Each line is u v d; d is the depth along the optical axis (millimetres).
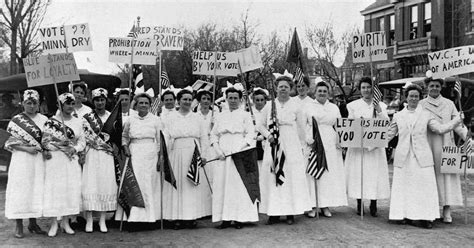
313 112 8703
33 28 22531
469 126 16609
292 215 8039
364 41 9086
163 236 7281
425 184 7820
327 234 7395
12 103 12242
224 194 7758
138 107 7590
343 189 8852
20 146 7027
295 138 8133
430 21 31594
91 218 7586
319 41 34469
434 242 6906
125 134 7645
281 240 7043
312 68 34844
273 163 7953
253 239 7094
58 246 6703
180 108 7863
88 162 7445
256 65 10336
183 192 7711
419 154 7867
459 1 29594
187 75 43062
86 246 6707
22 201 6965
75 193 7246
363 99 8992
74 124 7367
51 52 8914
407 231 7598
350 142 8477
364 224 8125
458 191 8117
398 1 33812
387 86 20578
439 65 8328
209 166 8703
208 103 9477
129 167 7500
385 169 8750
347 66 34719
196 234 7414
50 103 11781
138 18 9891
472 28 28984
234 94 7836
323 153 8555
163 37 10484
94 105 7918
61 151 7184
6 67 27234
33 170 7098
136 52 9781
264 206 8125
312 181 8648
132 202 7402
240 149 7762
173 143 7824
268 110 8203
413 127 7938
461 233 7457
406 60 32375
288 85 8141
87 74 12352
